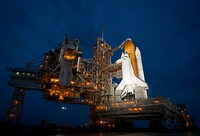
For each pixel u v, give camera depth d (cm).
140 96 4484
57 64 4384
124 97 4753
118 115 4228
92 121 4731
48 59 4572
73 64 4619
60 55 4375
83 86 4506
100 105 4716
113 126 4553
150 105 3678
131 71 4994
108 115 4428
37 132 2166
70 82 4125
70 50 4306
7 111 3781
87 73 5038
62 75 4094
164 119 3366
